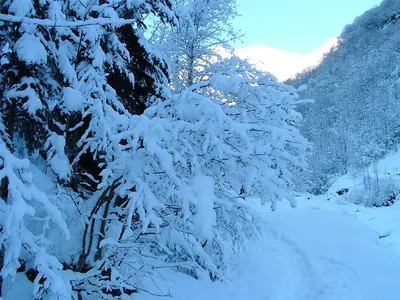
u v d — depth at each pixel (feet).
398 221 31.14
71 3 13.08
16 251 7.64
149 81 22.71
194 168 12.59
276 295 17.24
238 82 13.41
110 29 16.87
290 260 23.63
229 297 16.84
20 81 11.41
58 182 13.30
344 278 19.71
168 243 15.05
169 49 37.70
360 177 90.33
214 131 12.28
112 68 17.65
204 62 40.19
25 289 12.14
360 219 34.83
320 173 110.63
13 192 7.63
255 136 15.52
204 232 11.05
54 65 11.88
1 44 10.82
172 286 17.04
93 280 12.37
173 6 20.15
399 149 106.52
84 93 12.67
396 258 22.89
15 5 9.61
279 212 38.58
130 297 14.51
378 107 134.10
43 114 11.93
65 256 13.23
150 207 11.34
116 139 11.33
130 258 14.11
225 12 40.27
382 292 17.75
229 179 15.06
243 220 19.57
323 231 29.86
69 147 15.24
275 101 15.64
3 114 11.96
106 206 13.14
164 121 12.15
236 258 23.09
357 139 120.47
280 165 14.74
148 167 12.14
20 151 13.33
